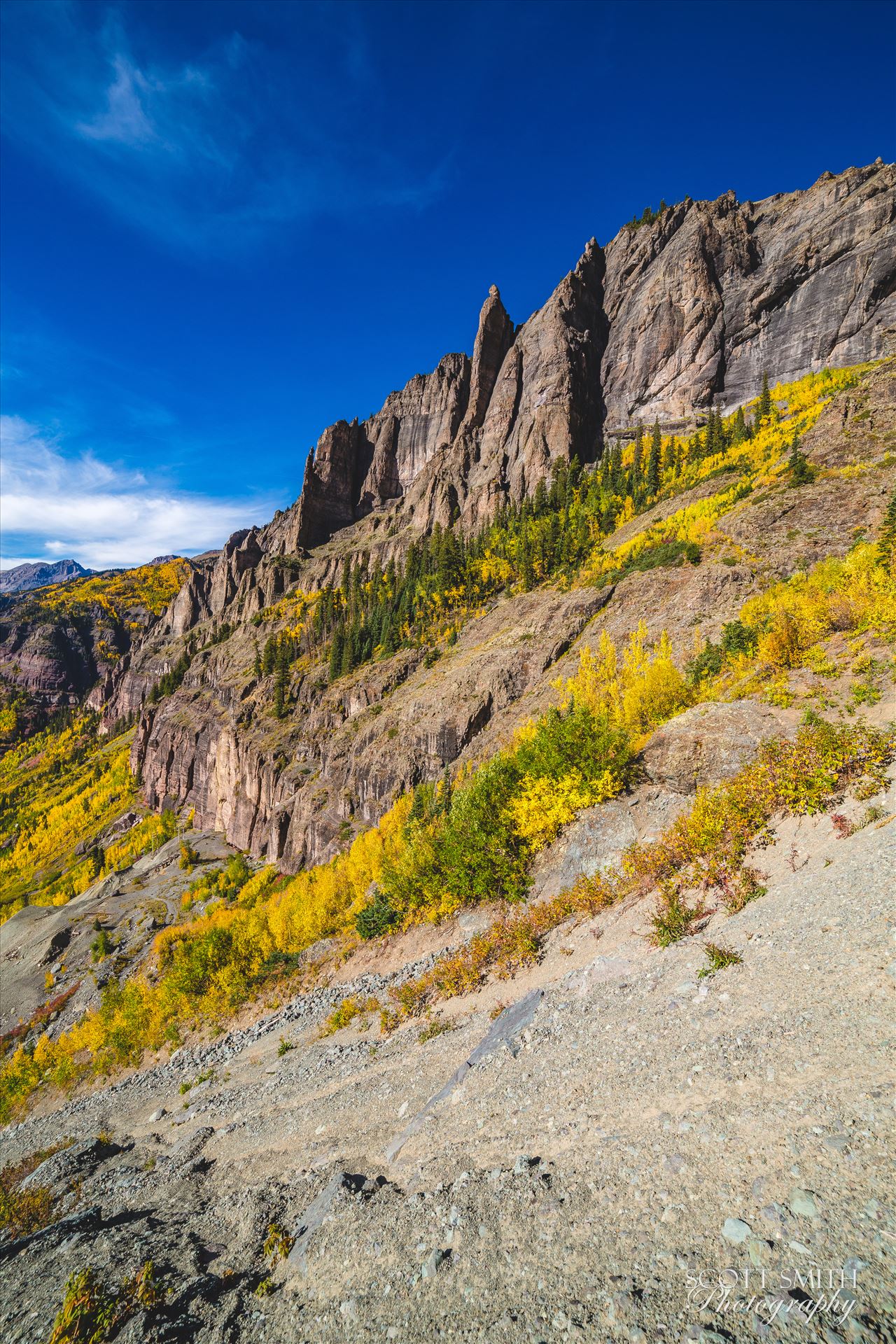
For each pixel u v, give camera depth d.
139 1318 7.77
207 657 165.38
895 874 9.09
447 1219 7.10
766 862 13.02
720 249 134.50
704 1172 5.71
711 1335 4.14
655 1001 9.98
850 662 19.36
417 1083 13.34
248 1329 7.06
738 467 82.75
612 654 55.22
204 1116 19.61
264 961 34.84
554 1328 4.91
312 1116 14.59
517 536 112.06
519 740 46.38
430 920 25.03
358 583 142.75
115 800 159.62
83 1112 29.30
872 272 108.31
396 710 78.75
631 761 21.20
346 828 71.38
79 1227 12.76
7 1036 58.41
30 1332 8.40
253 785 98.94
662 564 65.56
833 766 13.32
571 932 16.41
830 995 7.25
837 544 50.50
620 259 158.88
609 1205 6.00
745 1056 7.05
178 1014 35.84
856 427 64.62
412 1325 5.80
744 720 18.73
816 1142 5.29
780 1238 4.61
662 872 15.57
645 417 136.38
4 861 151.50
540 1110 8.91
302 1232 8.88
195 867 97.06
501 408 154.62
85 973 67.12
